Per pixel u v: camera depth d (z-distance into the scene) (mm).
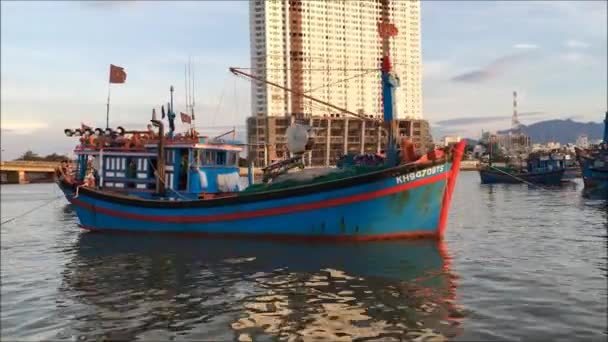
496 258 18281
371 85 159750
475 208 41625
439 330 10734
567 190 66562
